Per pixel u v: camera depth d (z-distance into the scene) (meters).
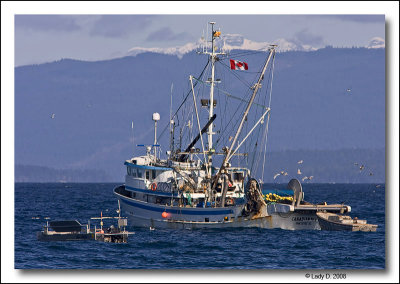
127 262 186.12
